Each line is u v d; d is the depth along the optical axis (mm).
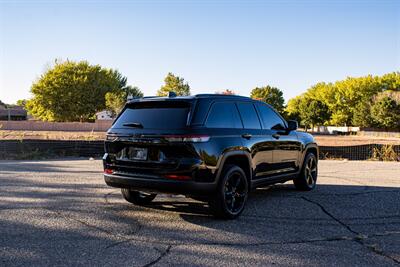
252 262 3859
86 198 6883
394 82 84438
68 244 4324
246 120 6141
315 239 4629
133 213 5828
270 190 8016
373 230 5031
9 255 3947
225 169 5441
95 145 15766
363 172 11289
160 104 5570
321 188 8297
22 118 96625
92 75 74938
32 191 7477
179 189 5051
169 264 3771
